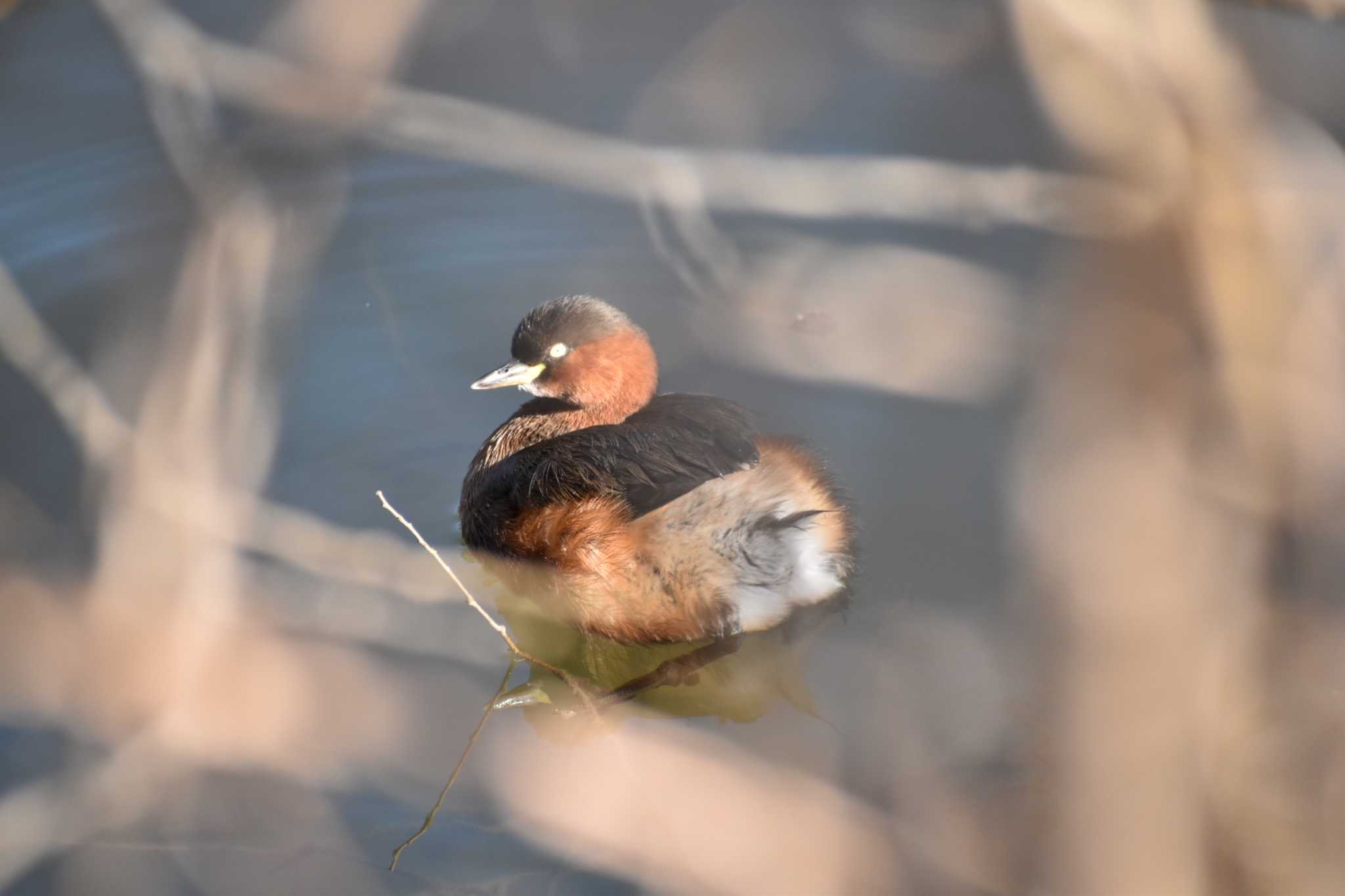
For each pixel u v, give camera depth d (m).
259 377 8.37
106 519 7.67
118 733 7.72
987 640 12.01
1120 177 7.14
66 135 19.45
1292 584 6.75
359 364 17.52
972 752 9.51
